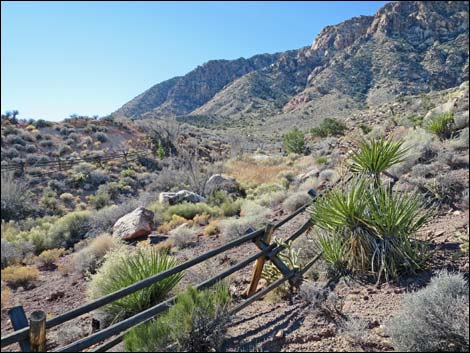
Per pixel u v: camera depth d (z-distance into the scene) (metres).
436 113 16.97
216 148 41.00
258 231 4.48
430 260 4.57
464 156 8.95
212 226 9.70
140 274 4.46
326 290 4.08
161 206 13.77
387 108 39.28
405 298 3.34
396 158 6.57
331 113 99.88
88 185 24.03
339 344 3.09
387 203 4.67
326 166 14.71
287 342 3.23
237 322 3.76
